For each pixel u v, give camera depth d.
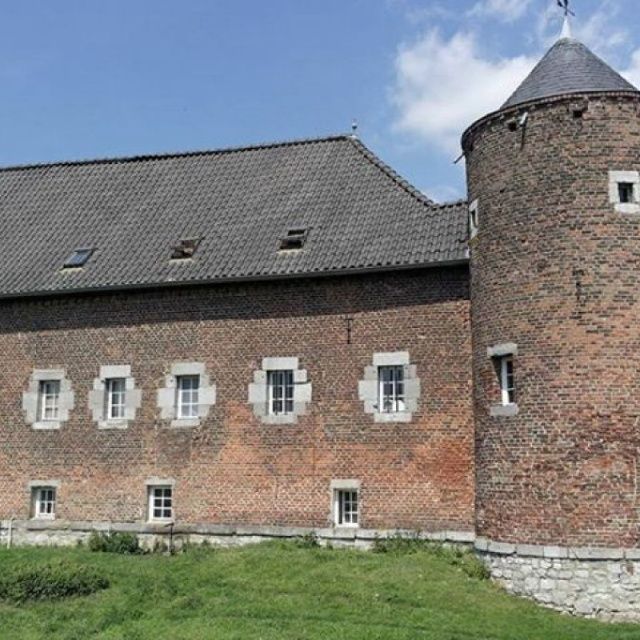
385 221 21.73
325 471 20.53
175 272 22.08
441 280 20.34
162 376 22.12
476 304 18.88
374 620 14.41
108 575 17.62
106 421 22.38
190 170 25.73
